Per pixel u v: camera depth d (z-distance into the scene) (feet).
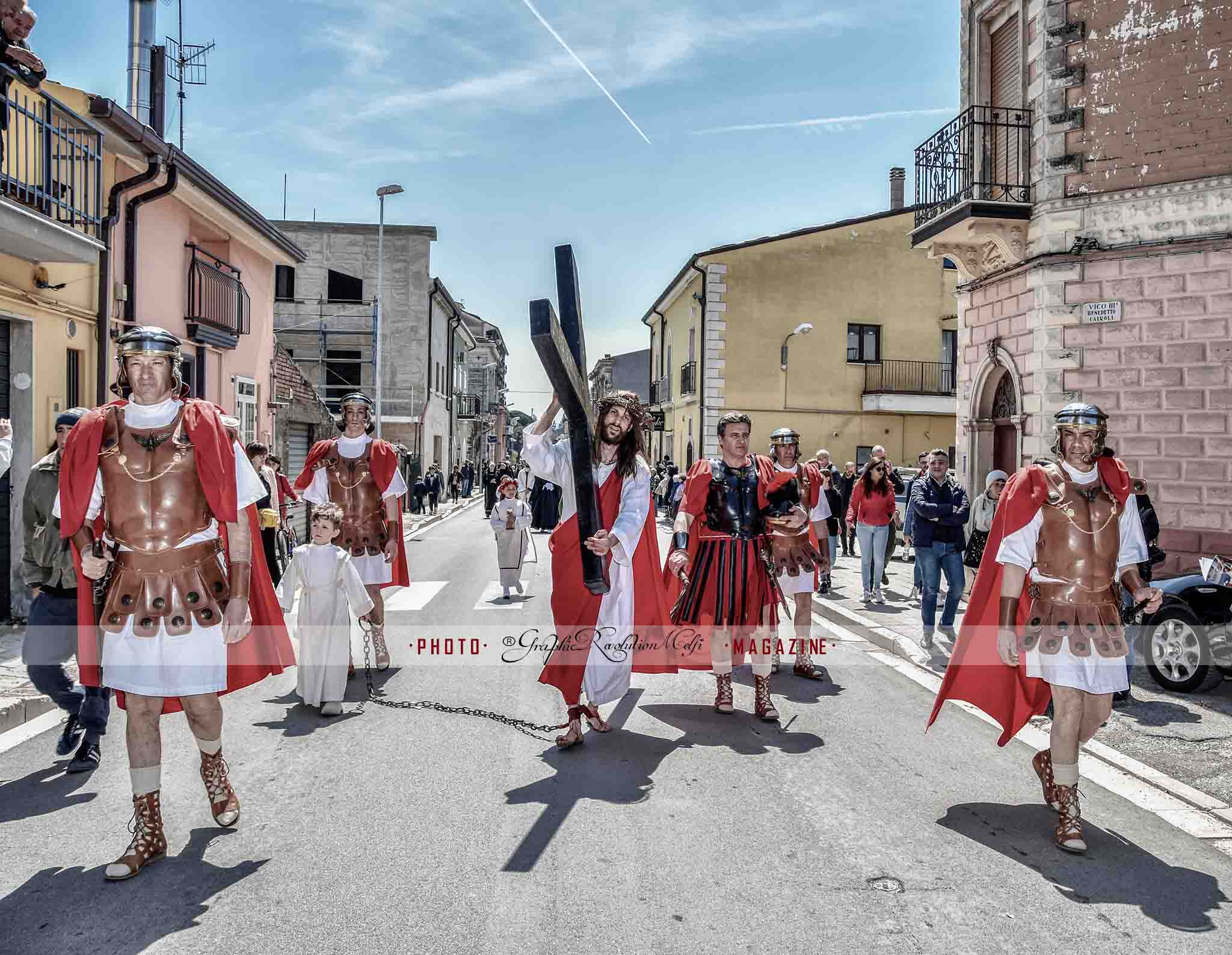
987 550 14.60
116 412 11.60
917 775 15.40
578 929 10.01
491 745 16.67
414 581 40.19
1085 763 16.42
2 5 23.71
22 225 24.66
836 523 48.32
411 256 110.32
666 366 114.42
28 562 15.28
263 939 9.73
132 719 11.54
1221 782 15.31
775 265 85.30
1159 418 29.68
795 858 11.97
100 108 31.55
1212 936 10.05
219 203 42.96
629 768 15.48
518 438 285.84
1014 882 11.39
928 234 36.86
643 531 17.31
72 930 9.89
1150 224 29.89
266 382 55.47
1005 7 36.11
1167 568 29.25
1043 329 32.17
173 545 11.53
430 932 9.89
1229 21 28.71
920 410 84.12
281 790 14.24
